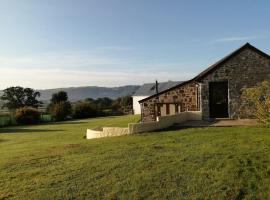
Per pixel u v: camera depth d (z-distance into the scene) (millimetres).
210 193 10406
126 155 14961
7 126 56625
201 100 26094
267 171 11695
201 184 11055
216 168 12328
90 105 74250
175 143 16953
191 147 15695
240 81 25516
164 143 17156
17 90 105250
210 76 26000
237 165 12438
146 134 20531
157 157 14219
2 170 13977
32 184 11938
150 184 11289
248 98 24891
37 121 61188
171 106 31172
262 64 25297
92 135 25938
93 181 11844
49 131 40406
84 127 43656
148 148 16141
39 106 107688
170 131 20828
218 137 17609
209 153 14273
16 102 104375
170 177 11766
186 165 12852
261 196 10070
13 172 13578
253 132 18469
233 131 19156
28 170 13727
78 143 20125
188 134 19188
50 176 12656
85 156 15391
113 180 11812
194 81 28453
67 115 70000
